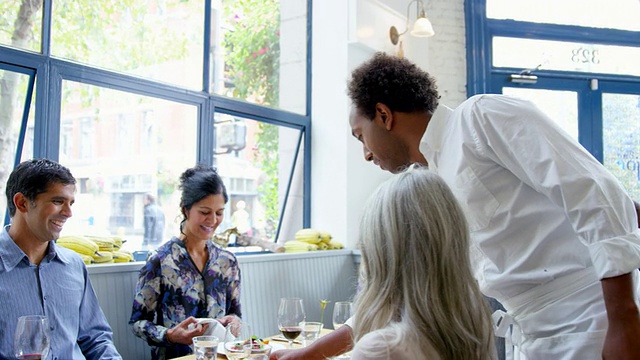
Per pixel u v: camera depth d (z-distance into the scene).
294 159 4.66
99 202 3.24
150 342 2.48
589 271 1.34
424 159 1.59
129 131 3.38
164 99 3.57
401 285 1.04
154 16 3.52
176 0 3.65
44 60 2.93
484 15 4.98
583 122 4.98
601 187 1.20
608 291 1.17
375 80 1.53
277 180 4.54
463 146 1.41
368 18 4.56
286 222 4.64
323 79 4.70
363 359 0.99
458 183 1.44
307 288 3.89
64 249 2.30
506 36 5.01
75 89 3.09
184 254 2.71
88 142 3.17
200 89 3.83
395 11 4.84
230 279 2.84
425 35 4.38
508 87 4.98
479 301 1.06
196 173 2.78
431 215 1.04
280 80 4.54
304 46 4.75
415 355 0.98
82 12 3.13
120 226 3.36
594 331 1.30
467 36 4.97
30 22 2.90
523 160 1.30
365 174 4.71
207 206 2.71
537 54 5.02
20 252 2.06
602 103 5.04
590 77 5.01
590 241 1.20
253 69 4.28
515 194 1.38
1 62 2.78
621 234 1.17
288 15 4.59
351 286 4.30
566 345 1.34
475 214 1.43
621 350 1.15
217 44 3.99
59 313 2.14
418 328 1.00
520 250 1.41
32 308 2.05
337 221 4.57
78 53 3.13
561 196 1.24
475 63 4.93
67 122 3.05
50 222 2.07
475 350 1.01
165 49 3.60
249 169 4.28
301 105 4.71
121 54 3.34
